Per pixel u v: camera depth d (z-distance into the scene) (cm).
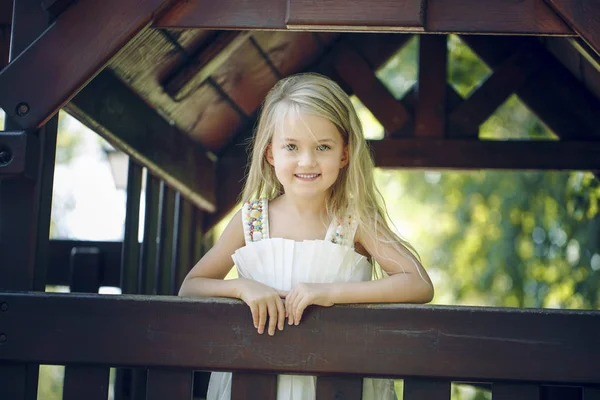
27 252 263
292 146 264
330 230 275
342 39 502
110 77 342
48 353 244
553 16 250
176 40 350
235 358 238
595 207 627
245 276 274
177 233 455
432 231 855
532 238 758
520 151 497
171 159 423
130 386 381
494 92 504
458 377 230
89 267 396
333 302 238
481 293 800
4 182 265
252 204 285
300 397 258
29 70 260
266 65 449
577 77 495
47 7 261
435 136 500
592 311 229
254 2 259
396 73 861
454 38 725
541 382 229
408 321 233
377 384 272
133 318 243
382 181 903
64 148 1160
